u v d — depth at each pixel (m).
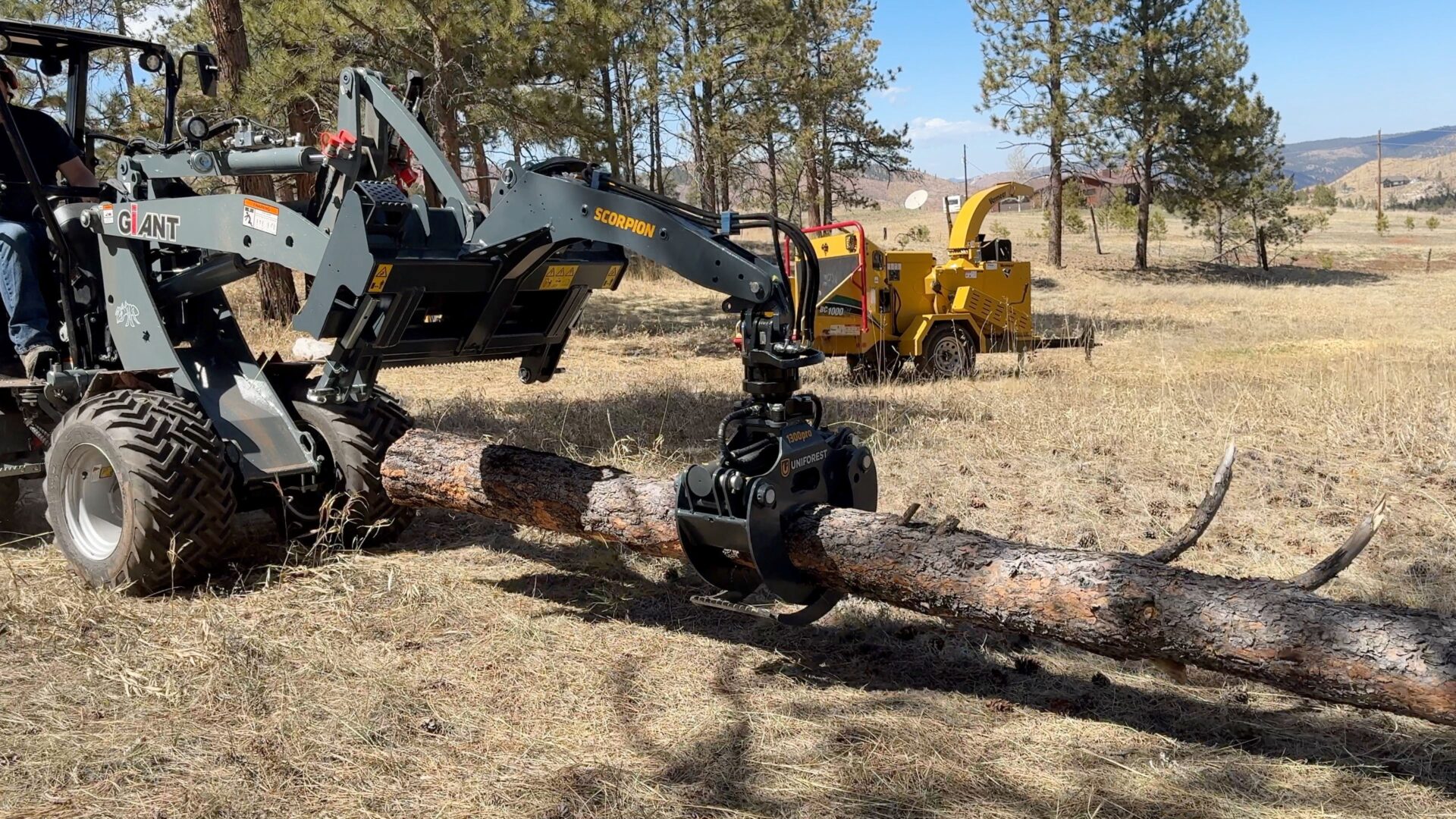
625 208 3.74
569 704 3.57
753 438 3.67
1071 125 32.00
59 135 5.65
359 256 3.87
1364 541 2.97
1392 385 9.14
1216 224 40.38
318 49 14.00
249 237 4.54
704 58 29.19
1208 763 3.16
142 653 3.94
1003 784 3.03
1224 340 17.44
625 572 4.97
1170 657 3.00
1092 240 46.72
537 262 4.12
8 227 5.19
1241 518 5.73
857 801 2.95
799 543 3.59
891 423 8.31
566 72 15.22
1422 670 2.57
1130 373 12.41
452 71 15.02
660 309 20.48
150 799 2.97
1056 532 5.53
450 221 4.12
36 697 3.58
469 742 3.31
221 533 4.64
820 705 3.55
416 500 4.89
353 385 4.15
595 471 4.27
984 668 3.87
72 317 5.39
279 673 3.78
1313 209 74.56
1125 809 2.90
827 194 34.56
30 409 5.40
